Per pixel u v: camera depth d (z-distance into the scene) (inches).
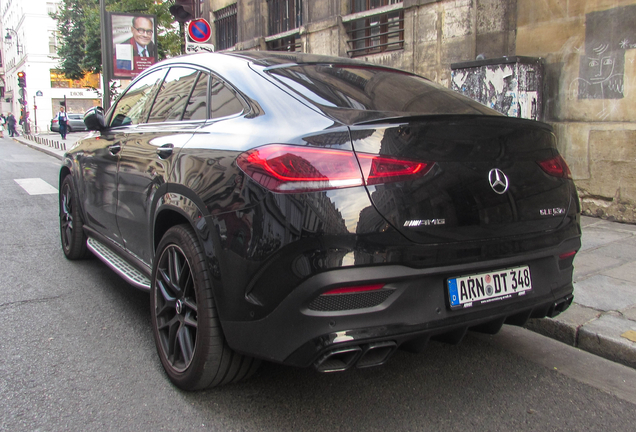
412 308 83.2
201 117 114.4
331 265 77.7
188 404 98.8
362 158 80.2
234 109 104.8
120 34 570.9
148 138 128.3
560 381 110.8
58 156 698.8
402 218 80.9
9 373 110.0
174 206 103.0
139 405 98.2
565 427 93.7
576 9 253.4
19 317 141.2
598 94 248.1
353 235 78.0
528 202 94.7
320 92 98.1
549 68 267.7
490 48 301.7
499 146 92.6
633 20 232.1
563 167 104.5
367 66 123.0
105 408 97.0
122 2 715.4
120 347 123.3
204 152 100.3
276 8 508.1
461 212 86.0
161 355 109.0
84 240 188.2
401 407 99.1
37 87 2112.5
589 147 252.4
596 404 101.9
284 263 80.0
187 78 128.2
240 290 85.7
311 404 99.7
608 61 242.4
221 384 100.1
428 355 122.5
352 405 99.7
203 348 93.7
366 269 79.1
